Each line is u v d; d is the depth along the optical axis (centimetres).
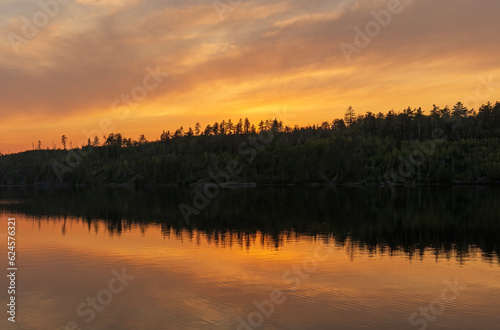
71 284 2791
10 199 12419
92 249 4016
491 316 2162
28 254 3769
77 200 11775
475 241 4381
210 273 3062
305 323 2083
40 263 3406
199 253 3806
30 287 2727
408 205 8800
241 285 2745
